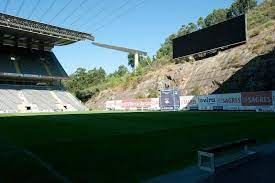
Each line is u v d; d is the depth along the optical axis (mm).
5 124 22469
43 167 8547
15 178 7520
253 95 36625
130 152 10531
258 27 61594
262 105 35562
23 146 11742
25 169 8305
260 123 19938
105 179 7547
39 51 71375
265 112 32656
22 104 56000
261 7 82875
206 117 26641
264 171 7973
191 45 55469
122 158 9688
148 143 12242
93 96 90562
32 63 66250
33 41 67188
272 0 80438
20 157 9750
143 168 8562
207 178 7477
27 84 65375
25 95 59500
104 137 13938
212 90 52344
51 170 8266
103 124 21234
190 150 11000
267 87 42500
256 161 9219
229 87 49000
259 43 51625
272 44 48969
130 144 12023
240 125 18797
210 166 8266
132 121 23750
